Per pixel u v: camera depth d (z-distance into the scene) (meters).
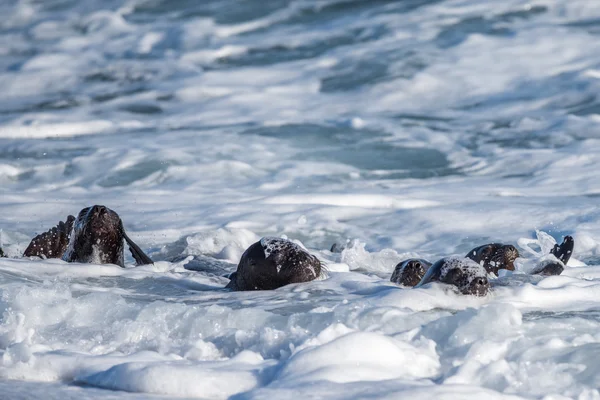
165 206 53.59
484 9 102.75
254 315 22.05
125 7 128.88
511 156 63.44
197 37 112.38
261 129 76.69
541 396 16.05
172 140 73.75
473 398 15.00
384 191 55.75
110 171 64.19
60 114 88.94
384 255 39.75
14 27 129.75
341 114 81.00
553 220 45.75
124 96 94.94
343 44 101.25
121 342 21.30
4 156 69.25
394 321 20.88
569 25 95.75
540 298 25.81
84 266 32.28
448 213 48.56
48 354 19.41
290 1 117.19
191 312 22.55
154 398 16.58
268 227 47.84
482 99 80.81
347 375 16.44
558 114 73.12
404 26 102.25
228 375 17.14
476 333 19.33
